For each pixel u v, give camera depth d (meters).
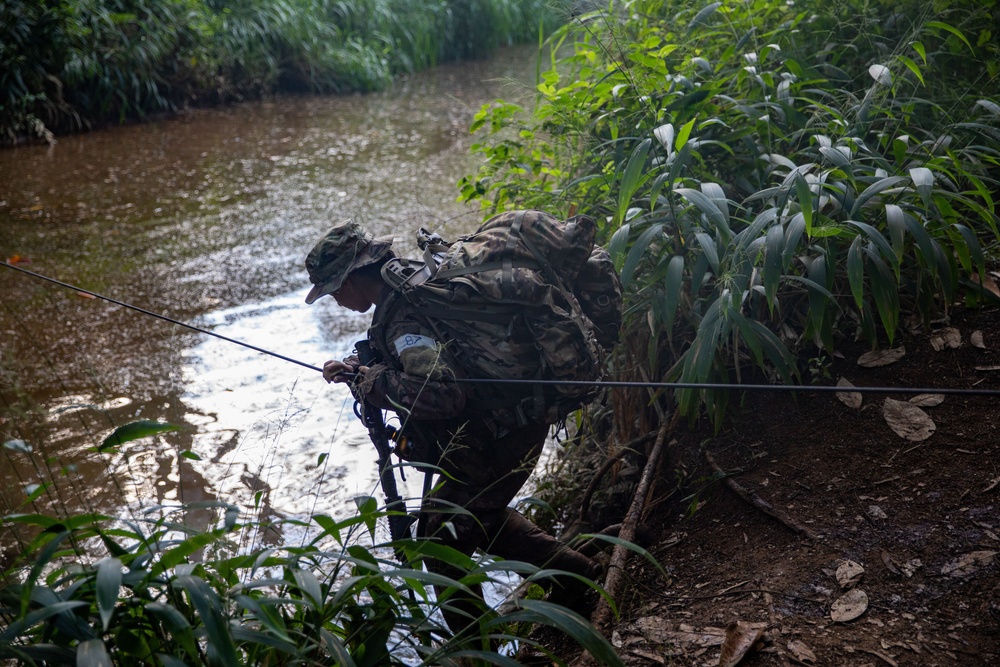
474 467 2.65
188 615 1.95
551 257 2.58
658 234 3.21
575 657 2.63
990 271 3.35
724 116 3.67
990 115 3.57
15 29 10.71
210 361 4.99
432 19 14.75
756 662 2.28
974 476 2.63
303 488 3.79
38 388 4.74
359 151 9.48
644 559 2.88
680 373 3.10
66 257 6.79
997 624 2.19
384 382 2.50
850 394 3.05
